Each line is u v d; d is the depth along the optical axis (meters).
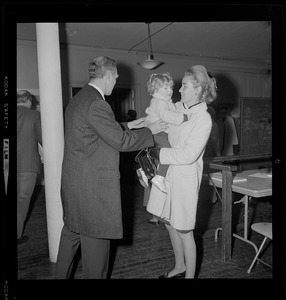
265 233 2.39
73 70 6.53
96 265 1.93
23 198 3.25
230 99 8.39
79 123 1.87
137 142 1.89
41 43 2.66
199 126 1.98
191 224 2.07
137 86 7.28
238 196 4.43
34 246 3.18
